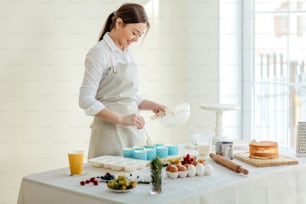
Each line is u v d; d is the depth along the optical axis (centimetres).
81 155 217
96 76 254
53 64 352
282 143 358
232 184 205
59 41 352
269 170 228
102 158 240
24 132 351
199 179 211
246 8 369
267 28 360
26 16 344
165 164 231
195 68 372
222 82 371
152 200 180
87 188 197
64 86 355
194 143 285
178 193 189
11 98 346
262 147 245
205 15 368
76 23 354
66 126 358
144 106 285
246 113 376
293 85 348
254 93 371
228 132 377
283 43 352
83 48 357
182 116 266
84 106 251
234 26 371
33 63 348
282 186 231
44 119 354
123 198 183
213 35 368
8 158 349
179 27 371
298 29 343
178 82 374
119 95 264
